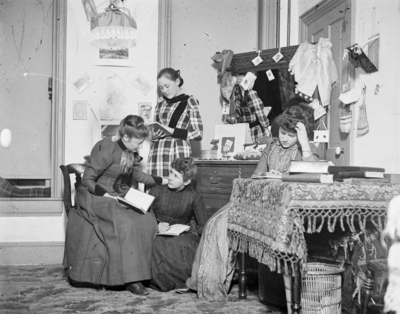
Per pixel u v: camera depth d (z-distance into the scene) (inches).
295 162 115.5
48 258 198.1
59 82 208.8
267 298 133.5
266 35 226.5
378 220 107.4
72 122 209.2
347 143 175.5
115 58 212.2
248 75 211.6
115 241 147.1
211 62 226.5
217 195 184.9
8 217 199.0
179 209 162.6
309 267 118.4
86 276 149.1
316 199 103.7
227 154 207.3
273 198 109.7
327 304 111.1
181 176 160.6
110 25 211.3
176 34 224.1
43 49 212.7
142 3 215.6
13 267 187.3
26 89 212.5
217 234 141.0
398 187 108.1
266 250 110.0
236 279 155.7
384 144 157.2
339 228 121.6
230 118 215.8
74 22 210.7
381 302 110.1
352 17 174.9
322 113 190.1
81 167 179.9
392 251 110.3
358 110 170.6
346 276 121.4
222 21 228.7
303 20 219.3
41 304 133.4
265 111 207.9
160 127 192.9
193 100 200.8
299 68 193.2
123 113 211.9
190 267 152.2
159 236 156.6
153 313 125.1
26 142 211.8
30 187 207.9
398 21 153.1
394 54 154.3
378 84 161.0
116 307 130.7
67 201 173.3
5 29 212.1
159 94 214.1
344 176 113.5
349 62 177.3
